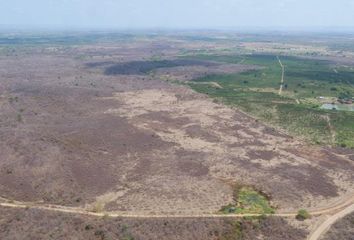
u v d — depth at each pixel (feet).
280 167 252.83
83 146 284.00
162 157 267.39
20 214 180.65
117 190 214.28
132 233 167.32
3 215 181.06
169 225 175.94
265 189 219.20
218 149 285.64
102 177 230.89
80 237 163.63
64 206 194.08
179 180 229.04
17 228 168.04
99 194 208.64
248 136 318.86
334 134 336.90
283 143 303.68
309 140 319.68
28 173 230.48
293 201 205.36
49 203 197.47
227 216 187.21
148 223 176.96
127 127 335.26
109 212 188.03
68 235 164.25
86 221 177.06
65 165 244.83
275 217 186.70
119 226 173.37
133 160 261.03
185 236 168.14
